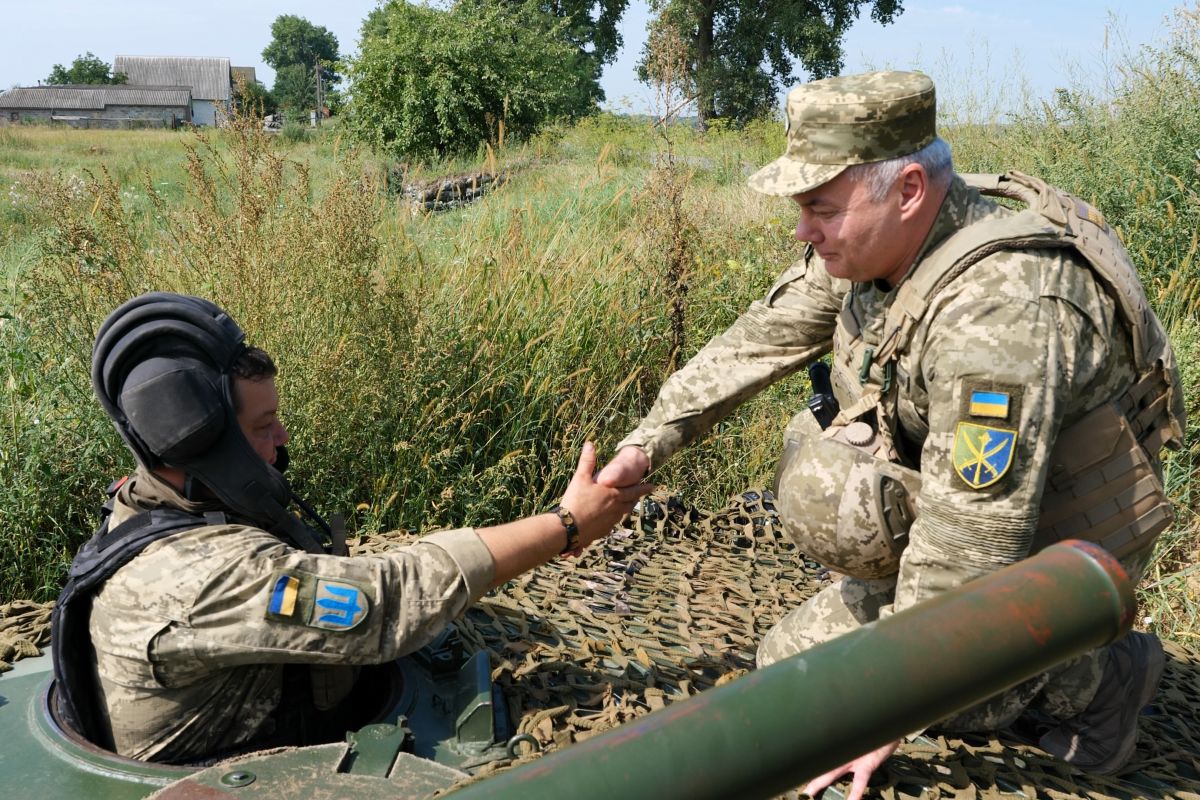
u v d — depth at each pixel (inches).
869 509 86.7
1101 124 253.1
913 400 82.4
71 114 3021.7
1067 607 25.9
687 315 206.1
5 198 448.5
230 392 77.4
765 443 191.0
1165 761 95.6
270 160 175.8
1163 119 234.4
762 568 131.0
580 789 22.6
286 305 159.2
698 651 102.7
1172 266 210.4
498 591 114.1
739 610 116.0
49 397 147.2
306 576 75.2
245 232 162.4
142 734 78.7
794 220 262.4
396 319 163.8
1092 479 82.1
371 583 76.2
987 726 91.4
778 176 80.4
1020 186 84.7
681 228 211.5
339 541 89.4
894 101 76.7
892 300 83.0
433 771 77.9
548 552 85.0
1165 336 84.0
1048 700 91.6
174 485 78.6
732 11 1202.0
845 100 77.5
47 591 141.6
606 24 1362.0
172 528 77.3
